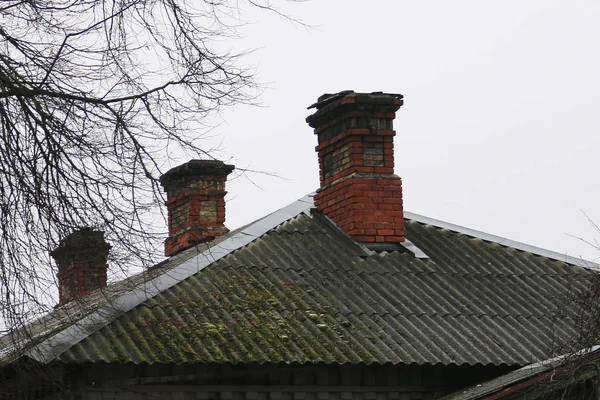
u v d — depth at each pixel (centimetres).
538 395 1552
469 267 2117
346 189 2153
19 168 1398
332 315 1823
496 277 2098
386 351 1747
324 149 2244
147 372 1622
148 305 1730
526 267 2164
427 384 1781
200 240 1672
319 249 2056
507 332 1891
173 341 1644
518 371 1662
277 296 1844
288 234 2091
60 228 1392
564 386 1527
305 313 1803
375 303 1892
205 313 1747
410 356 1747
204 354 1623
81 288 1430
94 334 1617
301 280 1917
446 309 1927
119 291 1583
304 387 1708
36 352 1492
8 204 1391
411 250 2112
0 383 1500
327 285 1922
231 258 1945
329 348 1714
